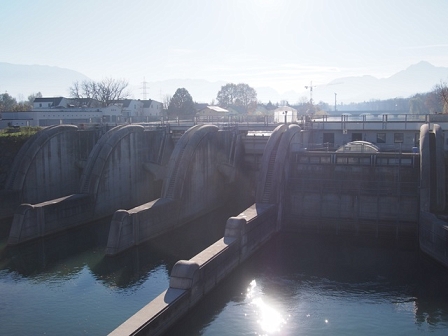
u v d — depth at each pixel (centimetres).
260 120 8306
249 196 6462
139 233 4472
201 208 5553
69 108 11131
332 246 4650
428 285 3703
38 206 4672
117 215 4278
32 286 3716
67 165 6066
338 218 4978
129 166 5941
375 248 4597
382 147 6103
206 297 3334
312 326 3066
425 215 4256
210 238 4925
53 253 4519
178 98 14888
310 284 3722
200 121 8319
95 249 4616
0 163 5800
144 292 3581
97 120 9194
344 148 5534
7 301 3431
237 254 3862
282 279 3816
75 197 5125
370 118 9594
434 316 3212
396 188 4897
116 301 3422
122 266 4150
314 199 5081
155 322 2697
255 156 6362
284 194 5084
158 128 6569
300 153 5259
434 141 4794
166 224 4884
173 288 3088
